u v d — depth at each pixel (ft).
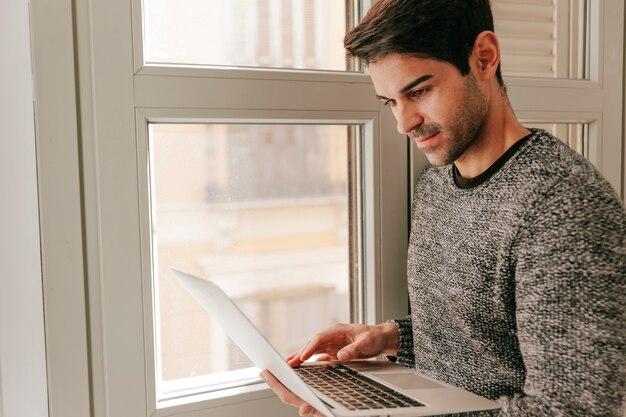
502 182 2.79
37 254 2.92
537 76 4.30
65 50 2.85
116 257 3.01
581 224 2.43
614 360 2.33
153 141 3.25
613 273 2.38
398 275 3.77
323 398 2.58
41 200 2.86
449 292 3.08
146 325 3.09
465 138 2.76
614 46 4.36
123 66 2.97
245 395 3.34
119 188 3.00
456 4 2.63
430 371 3.24
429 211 3.30
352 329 3.41
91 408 3.03
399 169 3.72
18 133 2.89
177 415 3.17
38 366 2.96
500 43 4.18
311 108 3.41
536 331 2.45
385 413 2.39
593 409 2.32
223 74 3.18
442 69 2.65
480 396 2.67
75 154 2.90
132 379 3.07
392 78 2.69
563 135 4.46
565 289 2.39
